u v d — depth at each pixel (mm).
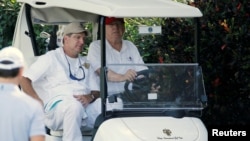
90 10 13438
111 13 12922
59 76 14367
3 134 10539
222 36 16250
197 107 13508
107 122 13148
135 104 13375
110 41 14805
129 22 20484
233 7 16219
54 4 14188
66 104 13680
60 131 13977
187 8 13406
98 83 14695
